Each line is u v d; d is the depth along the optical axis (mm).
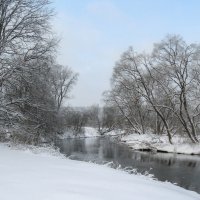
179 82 40500
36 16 24266
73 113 74812
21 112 24297
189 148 38531
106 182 8758
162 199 7824
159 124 52188
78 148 40125
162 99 45656
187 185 19141
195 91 41656
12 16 23766
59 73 62500
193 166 27125
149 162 29109
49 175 8797
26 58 23656
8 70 22266
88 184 8172
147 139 45000
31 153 15883
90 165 12500
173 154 37312
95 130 88188
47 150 19406
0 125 22531
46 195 6695
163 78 42812
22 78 23094
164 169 25188
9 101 23328
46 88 25812
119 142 52750
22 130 22641
